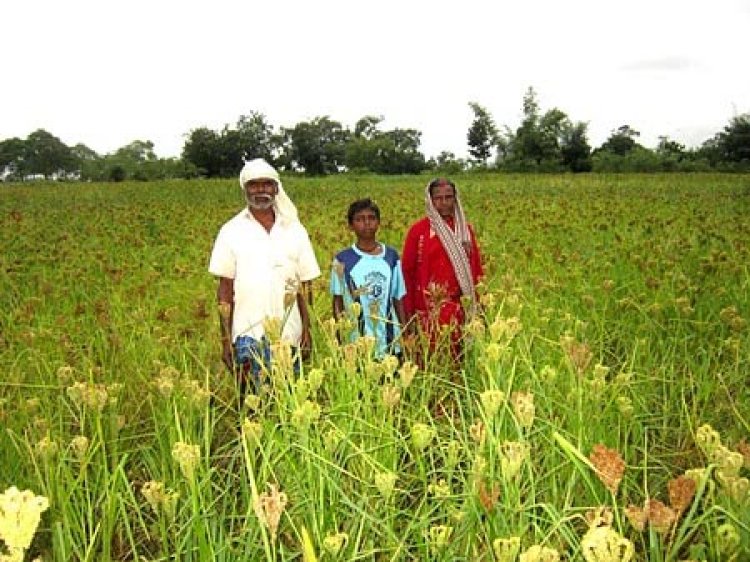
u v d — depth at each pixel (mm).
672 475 3547
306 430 2689
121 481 3180
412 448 3609
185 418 3521
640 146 76375
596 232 10281
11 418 3771
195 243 10633
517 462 2311
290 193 28531
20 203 25734
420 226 5422
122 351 4762
